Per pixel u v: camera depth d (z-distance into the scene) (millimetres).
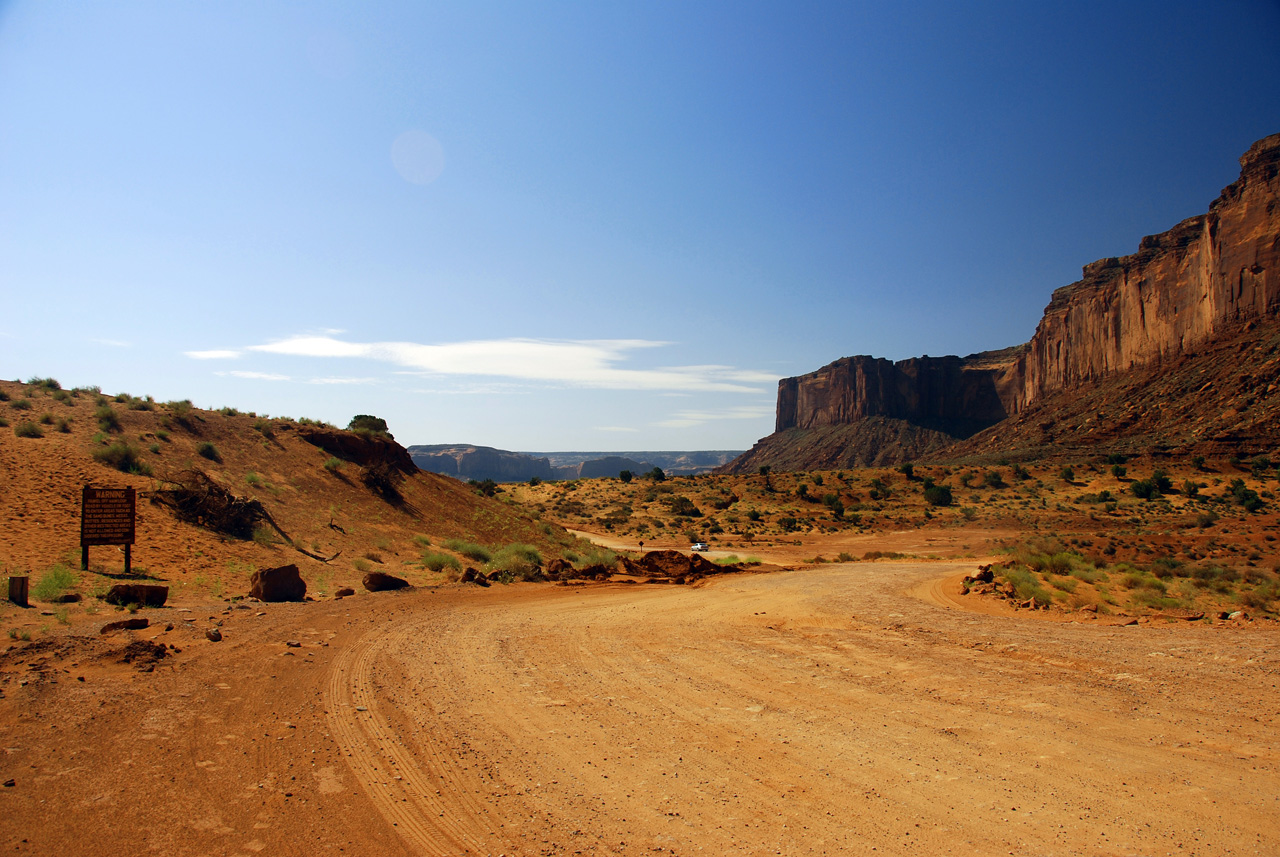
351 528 26922
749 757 6590
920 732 7258
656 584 25828
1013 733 7152
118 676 8367
